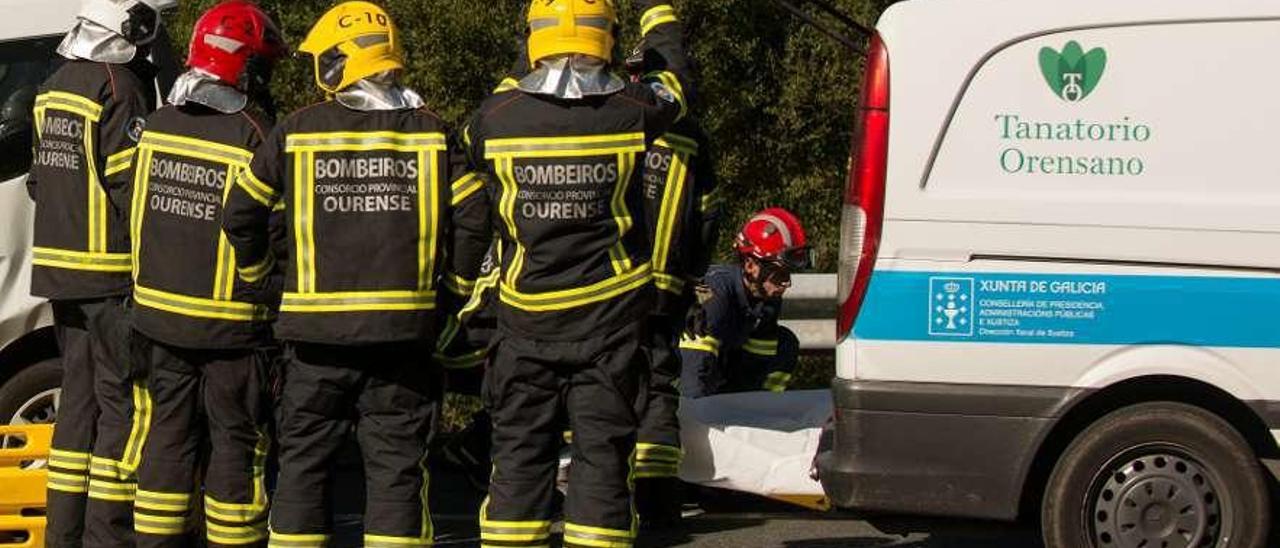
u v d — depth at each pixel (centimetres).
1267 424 584
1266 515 586
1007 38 589
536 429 567
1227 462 587
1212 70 584
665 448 700
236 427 599
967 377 591
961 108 591
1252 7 584
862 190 596
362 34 553
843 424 601
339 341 549
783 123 1039
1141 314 585
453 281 564
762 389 809
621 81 560
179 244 589
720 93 1032
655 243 670
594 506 559
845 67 1027
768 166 1062
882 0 1039
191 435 607
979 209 588
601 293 556
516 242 560
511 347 561
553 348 557
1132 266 585
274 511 567
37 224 635
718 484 739
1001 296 589
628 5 923
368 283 550
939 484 594
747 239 765
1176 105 585
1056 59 588
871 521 652
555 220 551
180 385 601
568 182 549
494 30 995
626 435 565
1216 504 590
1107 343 586
